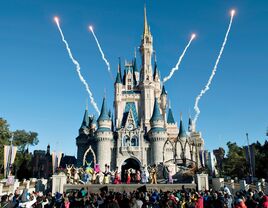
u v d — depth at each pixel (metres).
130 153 102.94
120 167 101.00
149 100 123.81
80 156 113.50
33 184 49.16
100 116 107.12
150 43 136.00
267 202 16.78
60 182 39.44
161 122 106.50
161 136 102.88
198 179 40.53
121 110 123.88
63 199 19.72
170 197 20.08
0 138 72.38
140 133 104.81
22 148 103.50
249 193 19.64
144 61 131.88
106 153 102.31
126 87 130.62
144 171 43.75
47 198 22.66
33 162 114.38
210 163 57.34
